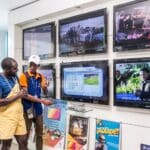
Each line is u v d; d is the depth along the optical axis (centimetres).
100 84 350
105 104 345
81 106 380
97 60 359
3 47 826
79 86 380
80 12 390
